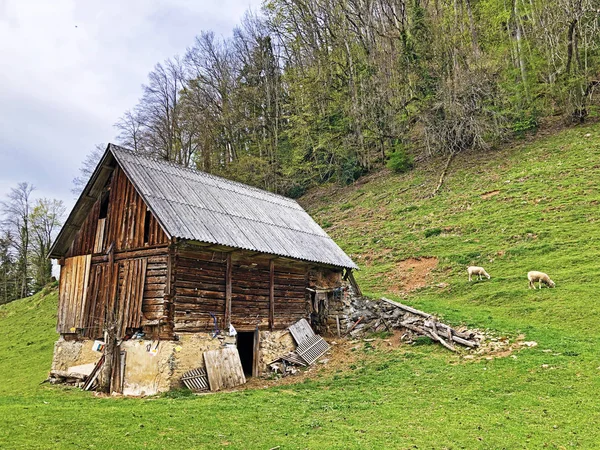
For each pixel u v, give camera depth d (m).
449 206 37.94
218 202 20.16
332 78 59.44
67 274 20.22
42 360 27.88
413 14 54.09
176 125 59.16
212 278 17.77
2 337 38.06
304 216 26.38
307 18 62.62
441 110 50.34
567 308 19.42
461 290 25.09
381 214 41.81
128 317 16.98
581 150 39.16
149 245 17.19
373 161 56.88
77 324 19.05
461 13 57.84
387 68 55.62
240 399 14.10
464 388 13.44
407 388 14.28
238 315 18.58
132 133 59.75
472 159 46.31
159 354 15.82
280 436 10.19
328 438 9.96
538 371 13.55
